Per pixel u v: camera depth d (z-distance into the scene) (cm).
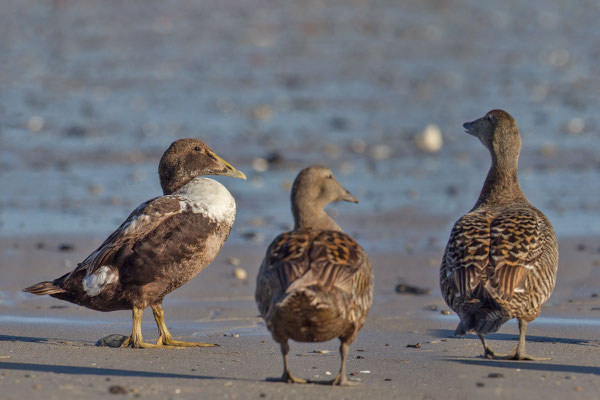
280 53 4672
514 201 996
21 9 5572
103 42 4738
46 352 869
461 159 2559
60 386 706
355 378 768
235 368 816
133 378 748
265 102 3466
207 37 5012
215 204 993
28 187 2061
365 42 5106
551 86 3966
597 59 4738
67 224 1714
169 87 3722
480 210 943
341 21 5700
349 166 2419
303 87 3822
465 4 6481
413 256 1491
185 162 1037
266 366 830
